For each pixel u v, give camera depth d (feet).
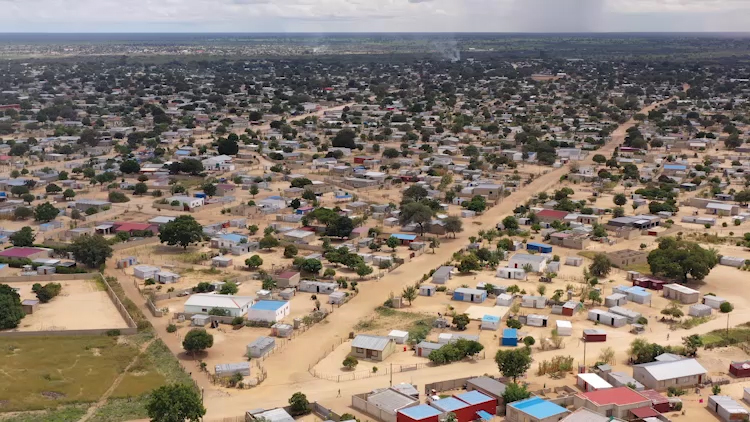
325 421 502.79
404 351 637.30
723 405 513.04
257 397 543.80
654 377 553.64
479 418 507.71
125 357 616.80
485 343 649.61
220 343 650.02
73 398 540.52
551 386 558.56
